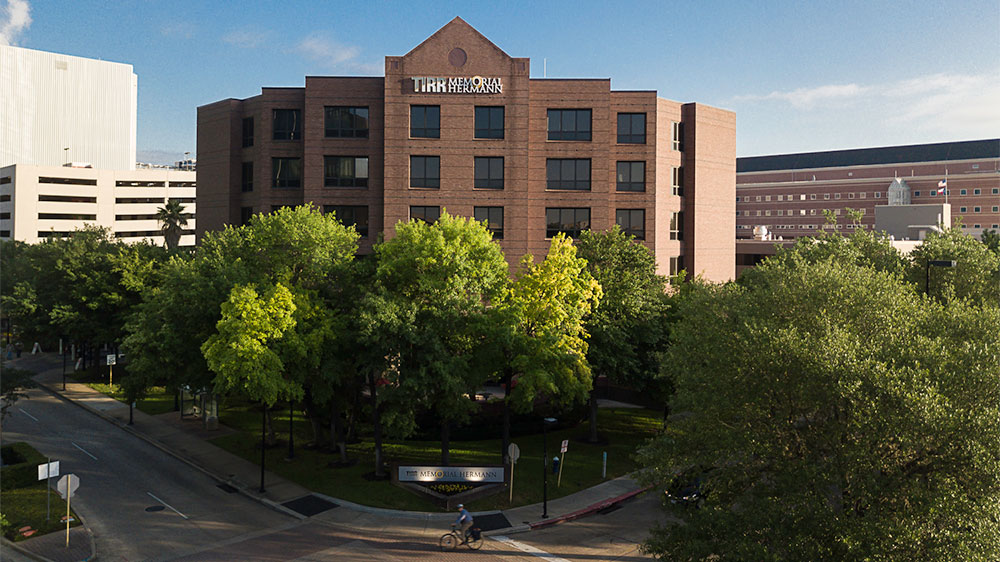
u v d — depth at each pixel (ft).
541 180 181.16
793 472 60.70
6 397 134.41
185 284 118.93
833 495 62.90
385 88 174.91
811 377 61.41
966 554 49.39
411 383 99.09
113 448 135.33
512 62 176.55
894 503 55.72
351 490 109.19
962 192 440.86
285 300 103.19
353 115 183.93
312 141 182.91
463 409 106.42
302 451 129.39
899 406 55.36
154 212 438.81
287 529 95.45
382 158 183.32
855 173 490.08
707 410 71.72
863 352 61.52
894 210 295.07
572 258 117.70
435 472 108.88
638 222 189.16
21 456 120.67
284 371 107.65
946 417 53.16
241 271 115.44
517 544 91.81
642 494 112.98
